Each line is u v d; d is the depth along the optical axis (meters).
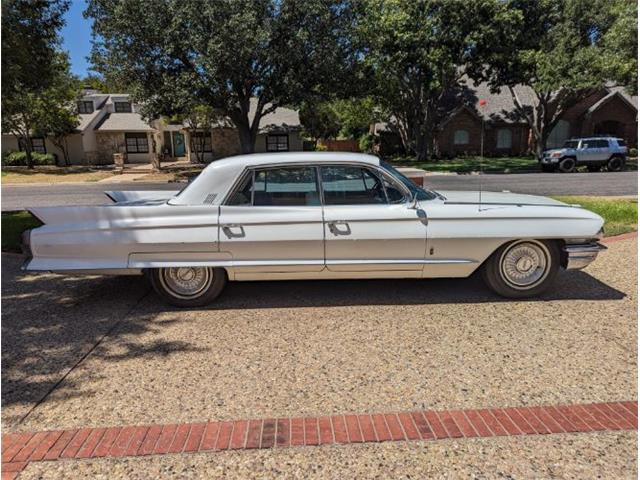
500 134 33.56
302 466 2.41
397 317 4.33
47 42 12.70
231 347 3.78
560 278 5.38
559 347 3.69
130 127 33.84
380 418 2.81
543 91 24.02
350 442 2.60
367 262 4.47
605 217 8.49
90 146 33.16
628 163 25.16
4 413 2.92
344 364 3.47
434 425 2.73
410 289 5.09
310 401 3.00
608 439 2.59
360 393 3.08
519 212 4.47
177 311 4.58
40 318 4.44
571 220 4.46
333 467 2.40
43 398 3.08
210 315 4.46
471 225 4.43
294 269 4.48
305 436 2.65
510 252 4.61
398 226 4.40
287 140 33.62
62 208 4.41
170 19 18.50
